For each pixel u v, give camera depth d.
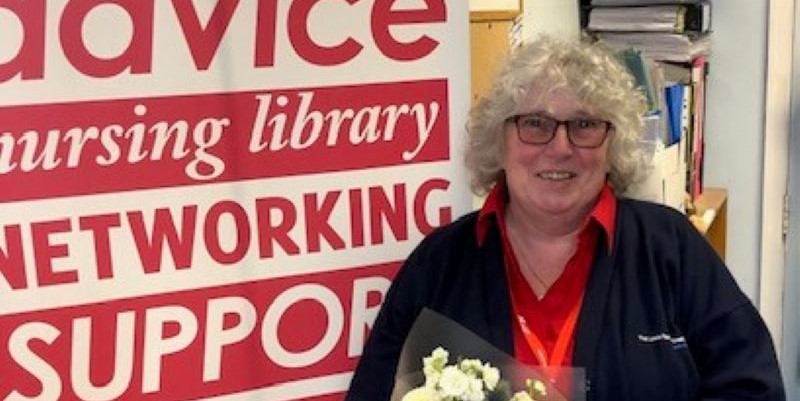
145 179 1.33
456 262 1.48
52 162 1.28
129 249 1.33
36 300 1.30
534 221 1.44
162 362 1.37
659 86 2.23
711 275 1.42
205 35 1.33
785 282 2.86
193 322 1.38
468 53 1.50
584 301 1.40
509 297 1.44
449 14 1.48
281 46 1.38
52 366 1.32
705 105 2.79
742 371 1.37
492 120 1.43
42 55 1.26
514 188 1.42
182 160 1.34
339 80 1.42
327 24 1.40
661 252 1.42
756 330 1.40
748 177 2.79
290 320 1.45
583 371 1.34
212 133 1.35
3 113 1.25
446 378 1.26
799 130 2.77
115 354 1.34
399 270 1.50
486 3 1.97
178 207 1.35
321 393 1.49
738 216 2.83
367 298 1.50
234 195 1.38
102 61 1.28
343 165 1.44
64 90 1.27
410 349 1.44
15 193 1.27
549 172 1.38
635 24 2.60
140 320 1.35
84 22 1.27
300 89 1.39
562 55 1.39
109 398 1.35
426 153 1.49
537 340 1.42
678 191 2.33
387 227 1.49
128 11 1.28
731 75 2.75
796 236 2.86
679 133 2.37
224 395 1.42
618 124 1.41
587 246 1.44
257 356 1.43
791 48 2.70
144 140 1.32
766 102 2.73
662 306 1.39
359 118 1.44
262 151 1.39
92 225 1.31
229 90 1.35
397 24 1.44
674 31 2.56
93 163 1.30
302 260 1.44
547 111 1.36
